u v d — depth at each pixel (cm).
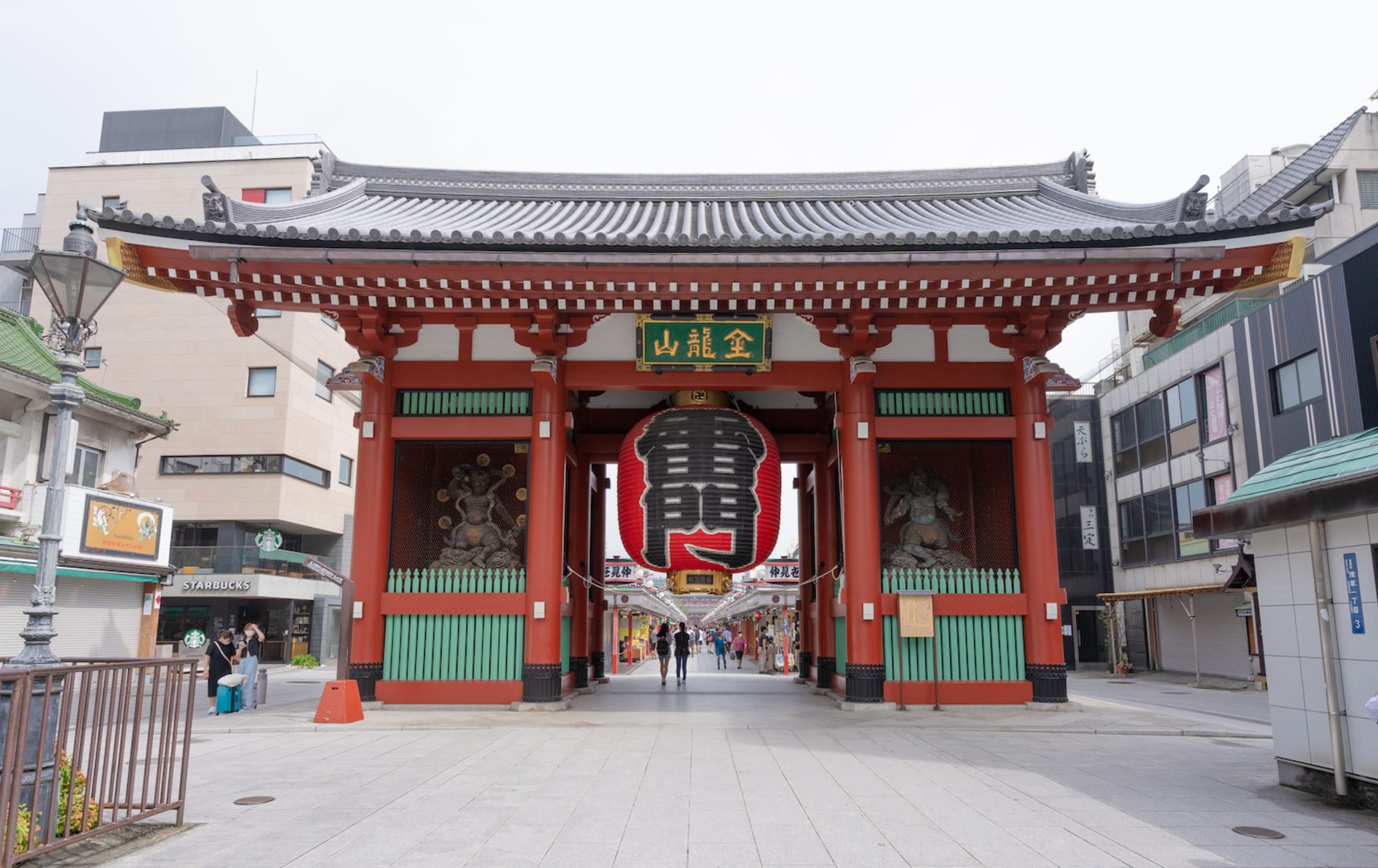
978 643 1436
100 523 2481
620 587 3155
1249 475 2822
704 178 1956
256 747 1055
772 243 1244
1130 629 3634
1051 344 1469
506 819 688
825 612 1844
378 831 653
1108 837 637
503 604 1418
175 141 4762
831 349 1506
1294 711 816
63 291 656
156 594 2764
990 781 836
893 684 1416
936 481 1529
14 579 2238
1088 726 1213
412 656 1416
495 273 1291
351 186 1778
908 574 1459
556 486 1438
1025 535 1445
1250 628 2828
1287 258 1255
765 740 1090
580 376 1490
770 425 1938
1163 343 3419
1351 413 2350
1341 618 759
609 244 1251
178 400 4031
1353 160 2984
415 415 1479
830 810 716
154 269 1290
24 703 542
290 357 3728
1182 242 1241
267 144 4562
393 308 1437
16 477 2405
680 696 1716
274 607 4028
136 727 646
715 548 1423
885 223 1645
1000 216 1686
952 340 1509
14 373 2295
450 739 1107
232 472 3975
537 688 1380
